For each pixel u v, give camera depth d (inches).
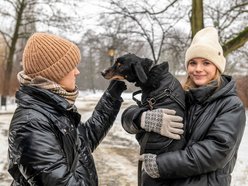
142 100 107.9
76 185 77.2
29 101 82.4
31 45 86.7
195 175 96.5
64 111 84.8
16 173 80.6
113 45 542.0
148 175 104.1
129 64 108.2
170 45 542.3
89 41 593.6
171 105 101.2
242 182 244.8
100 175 271.0
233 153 97.2
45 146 77.3
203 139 97.9
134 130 104.8
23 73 88.7
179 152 95.9
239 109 97.1
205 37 106.7
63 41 88.4
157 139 100.2
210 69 104.4
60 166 77.0
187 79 111.3
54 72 86.3
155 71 104.6
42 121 79.9
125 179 261.1
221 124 95.2
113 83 116.2
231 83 100.4
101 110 113.9
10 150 79.7
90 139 109.6
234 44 414.0
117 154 348.2
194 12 430.6
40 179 75.7
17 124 79.2
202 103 100.4
